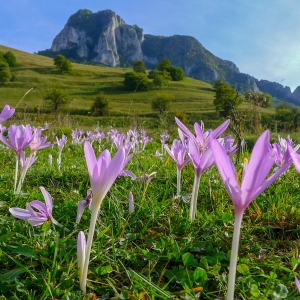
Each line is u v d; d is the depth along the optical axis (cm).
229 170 98
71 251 175
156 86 6575
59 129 1020
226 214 225
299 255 187
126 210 251
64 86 6762
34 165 438
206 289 154
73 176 365
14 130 253
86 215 242
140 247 196
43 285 142
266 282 156
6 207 249
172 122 1298
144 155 616
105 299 142
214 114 3947
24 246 180
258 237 217
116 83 7162
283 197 284
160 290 138
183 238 199
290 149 89
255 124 887
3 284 142
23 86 6275
